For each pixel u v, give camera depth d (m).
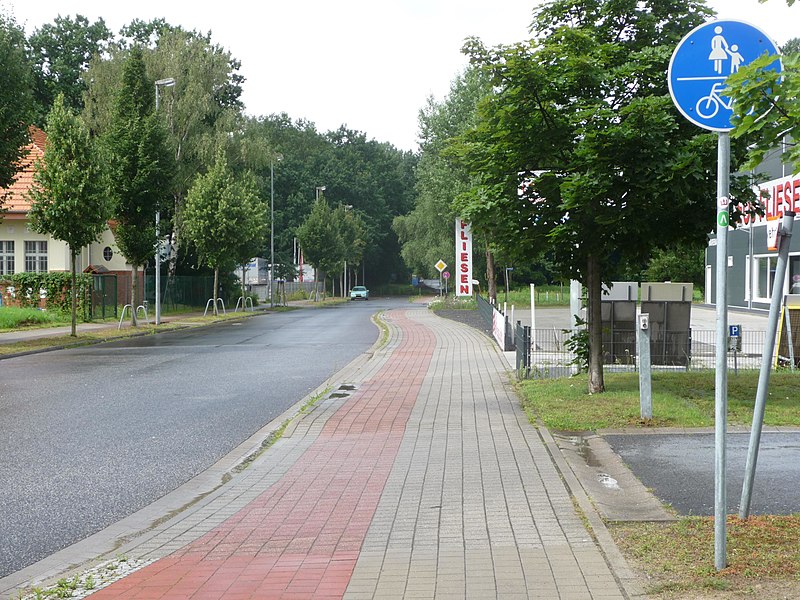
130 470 8.58
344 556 5.47
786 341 17.14
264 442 10.03
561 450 8.94
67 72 56.06
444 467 8.16
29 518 6.81
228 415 12.06
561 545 5.53
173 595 4.84
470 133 12.40
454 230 53.59
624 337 16.80
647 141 10.65
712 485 7.19
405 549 5.57
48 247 42.16
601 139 10.73
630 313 16.80
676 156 10.63
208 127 50.62
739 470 7.79
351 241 90.56
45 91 56.28
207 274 57.06
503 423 10.62
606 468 8.08
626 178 11.05
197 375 17.20
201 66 50.22
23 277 37.41
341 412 11.81
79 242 27.47
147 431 10.80
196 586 4.98
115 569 5.41
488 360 19.22
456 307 46.50
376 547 5.64
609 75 11.22
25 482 8.05
